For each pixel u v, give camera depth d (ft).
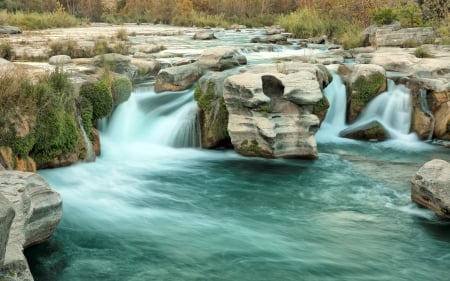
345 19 122.62
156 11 189.98
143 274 24.09
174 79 51.31
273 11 192.65
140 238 27.76
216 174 39.01
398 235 28.99
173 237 28.04
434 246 27.73
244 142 42.55
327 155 44.34
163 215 31.09
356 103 52.29
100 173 37.93
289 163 41.75
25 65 52.11
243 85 41.57
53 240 26.86
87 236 27.73
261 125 41.37
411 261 26.09
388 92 52.34
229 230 29.17
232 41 101.45
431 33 83.61
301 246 27.35
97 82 42.34
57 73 38.60
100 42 74.84
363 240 28.30
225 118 44.73
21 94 33.78
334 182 37.52
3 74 35.42
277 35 111.55
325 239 28.30
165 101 49.49
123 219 30.19
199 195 34.71
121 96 45.60
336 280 23.95
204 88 46.80
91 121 41.11
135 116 46.78
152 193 34.76
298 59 66.80
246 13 192.54
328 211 32.32
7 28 101.96
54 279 23.34
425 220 30.94
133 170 39.34
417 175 32.71
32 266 24.23
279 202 33.73
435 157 44.52
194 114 46.16
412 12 99.96
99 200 32.91
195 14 179.73
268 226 29.94
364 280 24.06
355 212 32.19
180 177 38.22
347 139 49.98
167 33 120.67
